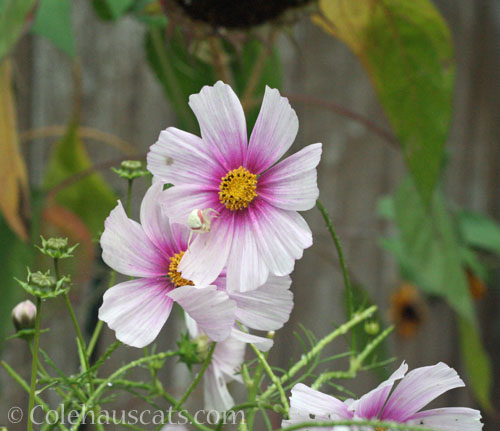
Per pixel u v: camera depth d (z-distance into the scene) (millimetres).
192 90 1165
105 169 1362
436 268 1100
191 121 1169
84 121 1366
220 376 753
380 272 1522
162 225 694
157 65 1163
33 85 1322
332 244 1490
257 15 909
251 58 1122
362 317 749
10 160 934
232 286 676
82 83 1361
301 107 1486
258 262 678
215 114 692
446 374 678
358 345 834
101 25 1367
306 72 1482
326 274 1492
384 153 1516
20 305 739
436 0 1508
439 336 1555
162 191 689
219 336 666
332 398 669
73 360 1238
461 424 680
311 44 1479
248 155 693
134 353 1220
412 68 955
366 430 665
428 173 966
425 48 947
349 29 953
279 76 1161
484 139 1559
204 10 899
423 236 1108
